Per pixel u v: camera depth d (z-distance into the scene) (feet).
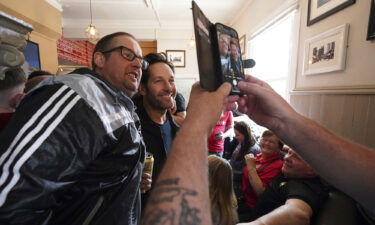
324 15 5.07
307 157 1.89
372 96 3.77
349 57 4.38
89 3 12.10
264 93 1.80
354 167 1.73
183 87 16.33
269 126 1.94
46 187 1.61
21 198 1.50
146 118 3.96
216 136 7.98
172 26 15.72
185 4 12.25
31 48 9.06
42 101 1.84
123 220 2.42
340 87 4.56
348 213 3.06
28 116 1.73
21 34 2.44
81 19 14.89
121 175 2.34
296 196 3.56
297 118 1.85
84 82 2.11
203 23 1.43
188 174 1.02
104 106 2.20
